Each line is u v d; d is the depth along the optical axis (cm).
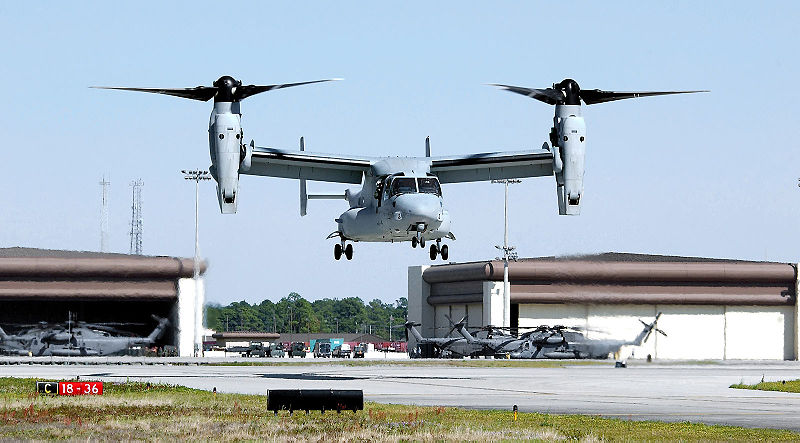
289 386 16925
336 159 16212
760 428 10350
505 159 16312
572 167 15225
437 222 15750
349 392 11294
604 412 12288
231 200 14862
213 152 14800
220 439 8944
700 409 12838
